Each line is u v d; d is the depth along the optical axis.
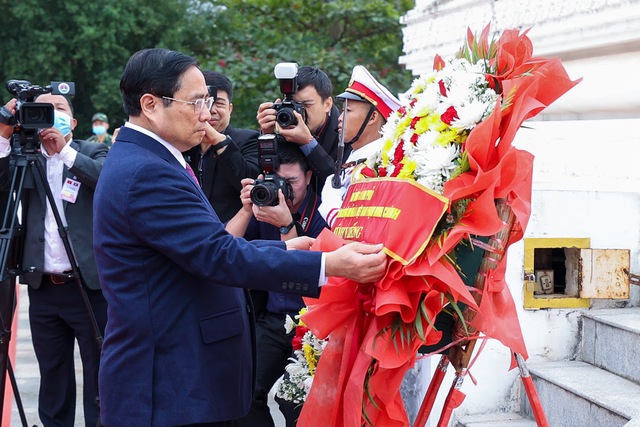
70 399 5.22
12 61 21.98
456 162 2.80
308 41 13.80
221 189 4.58
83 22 21.53
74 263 4.72
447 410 3.08
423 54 6.82
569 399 3.76
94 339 5.02
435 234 2.78
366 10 13.93
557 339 4.20
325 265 2.86
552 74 2.80
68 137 4.98
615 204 4.19
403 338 2.83
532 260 4.14
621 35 4.58
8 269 4.65
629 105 4.78
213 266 2.88
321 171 4.16
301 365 3.81
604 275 4.15
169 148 3.05
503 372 4.14
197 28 21.88
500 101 2.79
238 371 3.05
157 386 2.91
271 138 3.99
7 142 4.54
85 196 4.95
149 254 2.93
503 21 5.59
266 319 4.22
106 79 22.11
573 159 4.54
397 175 2.90
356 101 4.07
